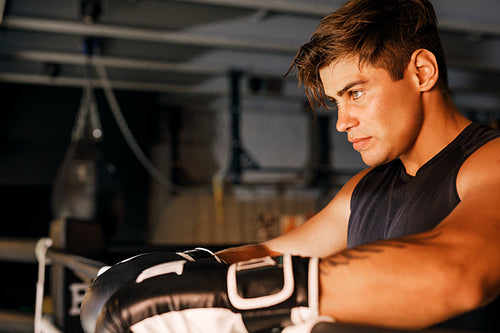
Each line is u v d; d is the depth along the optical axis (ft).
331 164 19.89
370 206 2.46
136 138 17.02
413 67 2.00
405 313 1.20
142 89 15.37
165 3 10.51
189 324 1.31
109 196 6.52
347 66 1.97
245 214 18.67
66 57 12.30
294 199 19.35
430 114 2.08
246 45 11.48
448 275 1.20
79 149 6.82
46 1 10.12
